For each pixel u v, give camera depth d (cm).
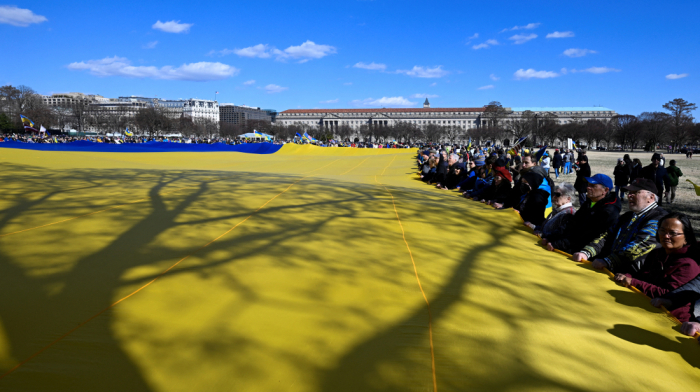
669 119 8681
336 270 380
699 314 340
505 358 256
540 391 226
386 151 4181
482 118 13462
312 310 298
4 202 555
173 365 226
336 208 669
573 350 276
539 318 318
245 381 217
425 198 898
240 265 371
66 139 6894
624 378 251
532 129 10000
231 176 1032
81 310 276
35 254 368
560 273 439
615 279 426
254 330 265
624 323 330
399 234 540
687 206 1265
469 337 277
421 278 381
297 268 376
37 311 271
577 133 9781
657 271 407
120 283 319
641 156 5738
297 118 17638
